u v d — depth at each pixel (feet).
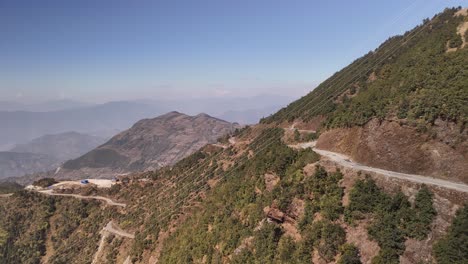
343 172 172.04
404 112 172.14
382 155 170.71
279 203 182.19
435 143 152.76
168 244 280.51
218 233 222.07
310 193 174.29
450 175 143.23
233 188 252.21
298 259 152.97
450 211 125.39
